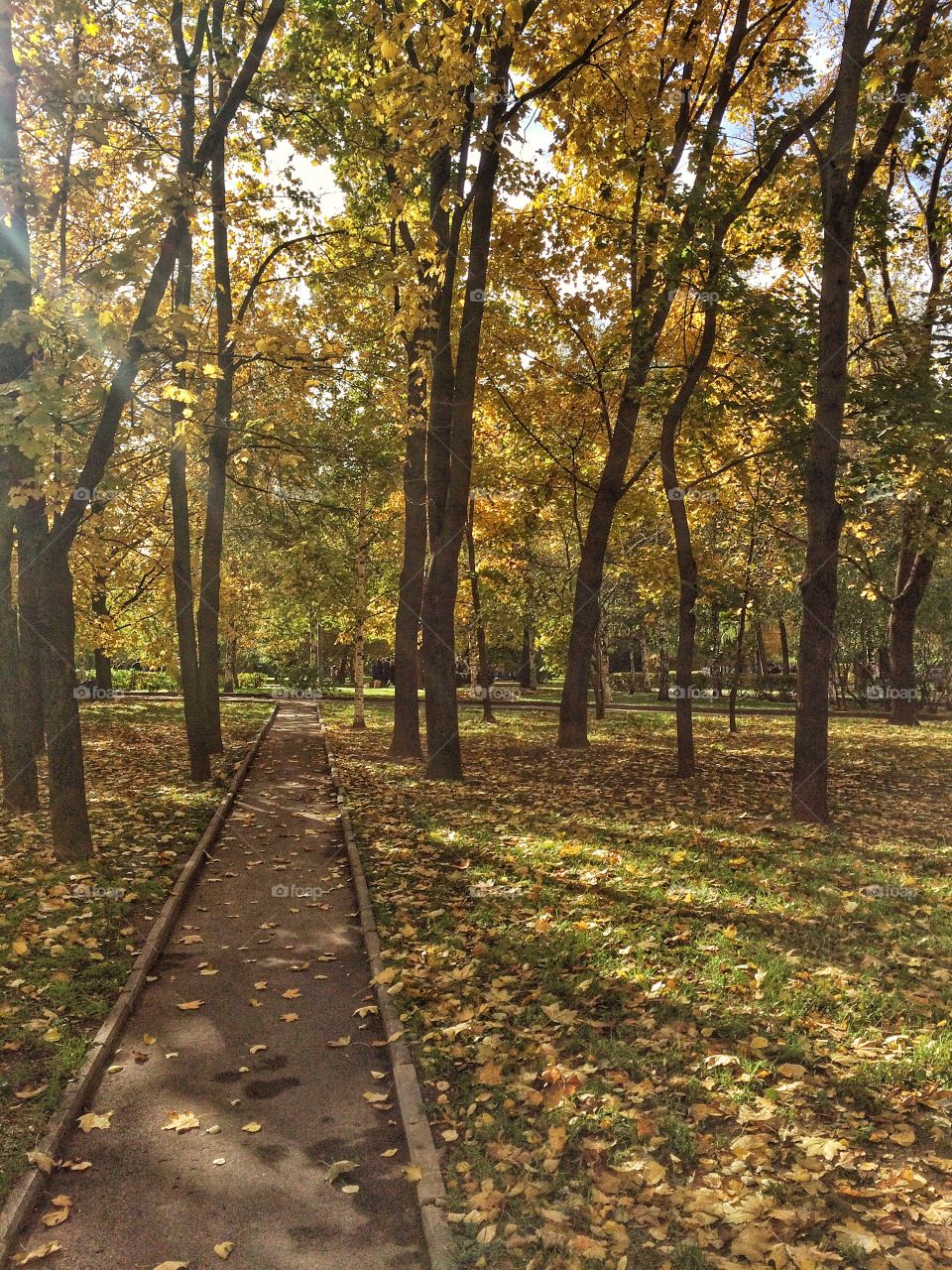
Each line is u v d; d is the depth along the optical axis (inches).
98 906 294.8
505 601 1127.0
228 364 550.6
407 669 730.2
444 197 428.5
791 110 504.1
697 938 256.5
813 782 430.0
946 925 267.9
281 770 660.7
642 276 642.8
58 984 227.8
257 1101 180.1
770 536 987.9
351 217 685.3
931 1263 119.7
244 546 789.9
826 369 422.6
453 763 576.4
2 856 362.6
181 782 567.5
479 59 453.7
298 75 531.8
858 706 1640.0
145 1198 148.7
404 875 338.0
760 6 596.1
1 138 346.3
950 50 398.0
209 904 316.8
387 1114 174.9
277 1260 133.0
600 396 715.4
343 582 677.3
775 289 566.9
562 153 603.8
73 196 486.0
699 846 371.2
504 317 727.7
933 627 1456.7
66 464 321.4
